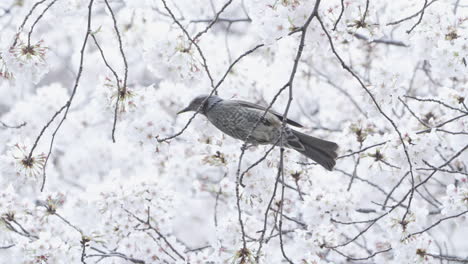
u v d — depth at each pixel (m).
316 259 9.38
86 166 16.73
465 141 10.14
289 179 10.14
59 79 19.61
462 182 10.89
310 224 9.99
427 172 11.64
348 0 8.32
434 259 10.28
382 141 9.69
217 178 13.92
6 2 14.04
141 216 10.73
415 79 13.74
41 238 9.53
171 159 13.50
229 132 9.99
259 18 8.02
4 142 13.04
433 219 12.19
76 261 9.66
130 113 9.41
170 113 14.94
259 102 12.52
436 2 9.84
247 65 11.91
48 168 12.78
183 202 14.02
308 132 13.64
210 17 12.91
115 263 10.80
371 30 8.90
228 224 9.70
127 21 11.70
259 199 9.56
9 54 8.60
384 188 12.61
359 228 12.42
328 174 12.44
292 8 7.77
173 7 12.02
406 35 10.20
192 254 10.08
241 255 8.14
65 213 10.95
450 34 9.79
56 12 10.18
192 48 9.53
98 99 9.41
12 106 16.83
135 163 16.92
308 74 13.62
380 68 10.00
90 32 8.00
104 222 10.59
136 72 16.92
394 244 9.61
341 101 14.40
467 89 10.16
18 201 10.20
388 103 9.88
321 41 8.46
